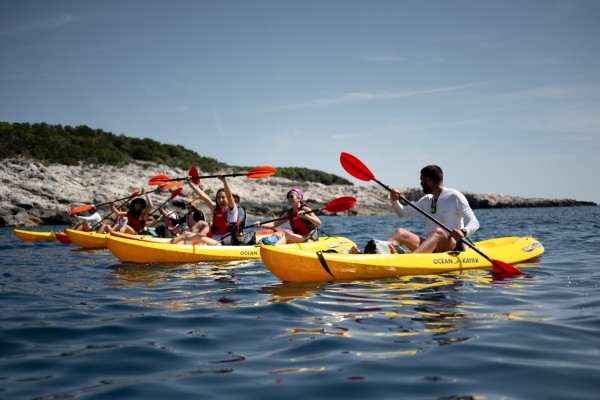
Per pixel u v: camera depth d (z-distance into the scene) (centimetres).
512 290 461
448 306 392
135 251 749
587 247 858
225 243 838
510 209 4609
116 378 244
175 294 480
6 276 621
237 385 231
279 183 4634
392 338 303
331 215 3844
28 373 253
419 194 4900
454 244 623
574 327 321
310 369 251
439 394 216
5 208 2317
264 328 336
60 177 2873
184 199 2848
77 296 474
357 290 471
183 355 280
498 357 262
